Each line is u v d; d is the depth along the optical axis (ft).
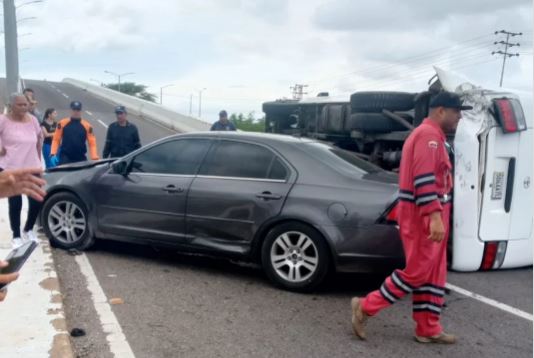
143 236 21.35
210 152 20.84
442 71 22.33
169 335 15.24
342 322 16.74
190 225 20.39
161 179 21.11
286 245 19.07
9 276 7.30
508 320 17.52
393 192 18.17
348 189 18.52
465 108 14.66
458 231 21.44
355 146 37.45
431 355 14.76
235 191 19.71
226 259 21.95
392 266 17.90
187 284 19.53
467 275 22.02
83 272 20.25
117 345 14.46
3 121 20.98
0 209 28.58
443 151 14.60
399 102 32.07
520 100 21.93
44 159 36.73
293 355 14.42
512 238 22.18
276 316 16.96
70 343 14.16
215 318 16.60
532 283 21.27
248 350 14.57
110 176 22.09
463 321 17.33
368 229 17.90
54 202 22.84
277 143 20.13
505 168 21.83
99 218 22.15
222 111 43.06
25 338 14.07
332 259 18.58
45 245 22.45
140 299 17.84
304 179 19.11
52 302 16.40
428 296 15.28
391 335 15.98
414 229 14.60
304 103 42.86
